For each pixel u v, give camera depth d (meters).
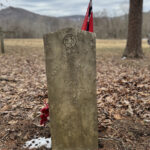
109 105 4.05
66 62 2.23
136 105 3.96
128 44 11.33
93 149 2.53
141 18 11.02
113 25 64.06
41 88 5.48
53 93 2.31
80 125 2.40
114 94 4.61
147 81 5.53
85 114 2.39
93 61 2.31
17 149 2.68
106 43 25.08
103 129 3.14
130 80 5.71
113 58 11.75
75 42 2.19
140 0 10.73
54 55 2.23
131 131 3.06
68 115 2.36
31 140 2.83
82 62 2.26
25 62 10.77
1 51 14.34
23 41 26.58
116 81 5.80
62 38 2.19
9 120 3.57
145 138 2.87
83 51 2.24
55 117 2.38
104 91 4.93
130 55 11.18
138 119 3.45
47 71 2.27
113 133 3.01
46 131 3.11
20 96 4.87
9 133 3.11
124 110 3.79
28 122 3.46
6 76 7.02
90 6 2.85
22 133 3.09
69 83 2.28
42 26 60.56
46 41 2.23
